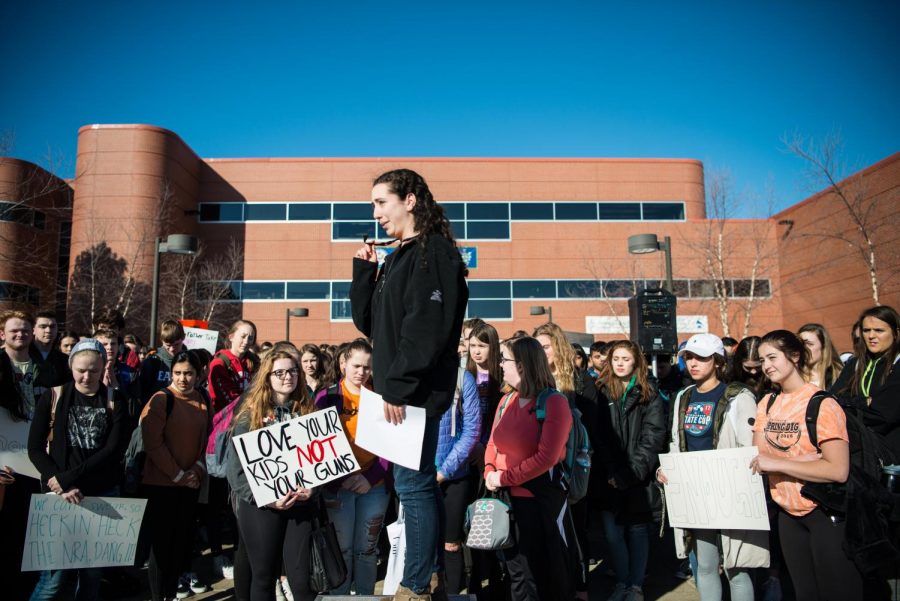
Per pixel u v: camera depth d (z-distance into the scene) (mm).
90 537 4141
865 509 3180
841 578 3289
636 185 32688
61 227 31953
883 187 23672
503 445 3967
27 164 28203
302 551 3674
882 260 23703
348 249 31891
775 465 3502
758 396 5254
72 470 4164
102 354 4523
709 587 4051
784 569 5957
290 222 32031
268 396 3994
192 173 31547
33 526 4008
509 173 32500
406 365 2279
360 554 4590
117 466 4512
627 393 5199
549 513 3750
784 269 30516
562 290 31812
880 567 3105
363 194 32312
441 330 2338
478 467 4938
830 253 27250
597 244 32125
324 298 31562
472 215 32094
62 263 31797
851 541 3178
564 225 32250
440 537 2607
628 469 4996
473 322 5613
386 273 2602
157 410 4953
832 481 3287
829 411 3432
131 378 6684
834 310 27062
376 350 2521
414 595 2516
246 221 32031
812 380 4684
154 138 29000
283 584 5199
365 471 4531
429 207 2592
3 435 4238
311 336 31297
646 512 5004
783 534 3613
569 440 3984
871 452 3461
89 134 28906
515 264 31875
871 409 3918
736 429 4160
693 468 3994
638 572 5016
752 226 31375
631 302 10344
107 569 5441
